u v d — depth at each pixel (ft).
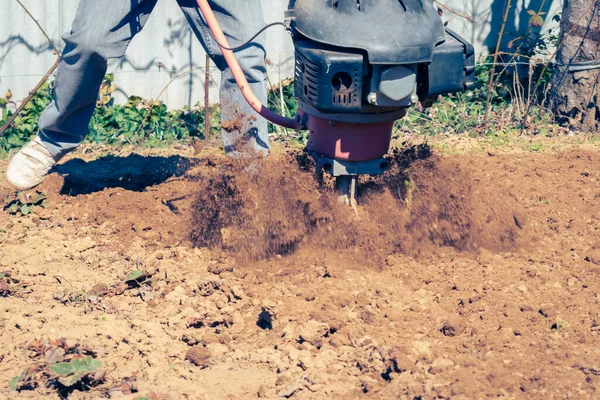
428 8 15.28
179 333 14.74
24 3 27.86
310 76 15.05
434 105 29.89
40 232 18.98
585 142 26.45
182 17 29.07
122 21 17.98
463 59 15.31
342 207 17.34
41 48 28.37
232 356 13.89
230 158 18.49
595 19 27.68
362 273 16.34
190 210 19.42
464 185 19.42
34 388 12.83
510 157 23.82
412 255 17.03
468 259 16.87
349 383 12.87
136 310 15.56
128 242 18.30
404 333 14.23
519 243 17.61
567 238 18.02
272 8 29.81
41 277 16.84
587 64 28.07
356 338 13.94
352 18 14.69
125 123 27.89
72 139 19.56
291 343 14.10
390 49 14.44
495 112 30.17
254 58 18.15
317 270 16.44
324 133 16.06
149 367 13.52
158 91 29.63
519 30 32.42
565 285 15.88
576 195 20.48
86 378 12.87
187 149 26.23
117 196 20.26
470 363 12.94
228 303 15.70
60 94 18.58
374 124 15.81
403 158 19.65
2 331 14.58
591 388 12.10
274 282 16.26
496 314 14.67
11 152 26.23
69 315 15.17
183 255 17.51
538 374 12.57
